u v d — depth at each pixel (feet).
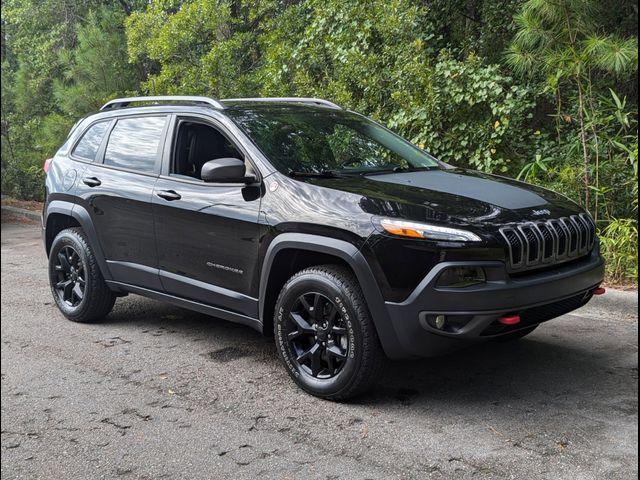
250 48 37.83
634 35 27.91
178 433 13.33
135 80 42.75
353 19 30.58
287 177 15.21
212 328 19.92
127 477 11.79
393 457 12.04
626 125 25.18
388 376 15.71
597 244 15.55
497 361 16.49
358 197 14.10
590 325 19.19
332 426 13.34
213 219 16.11
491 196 14.66
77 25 42.75
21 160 48.62
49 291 25.11
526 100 27.76
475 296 12.70
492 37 31.86
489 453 12.04
